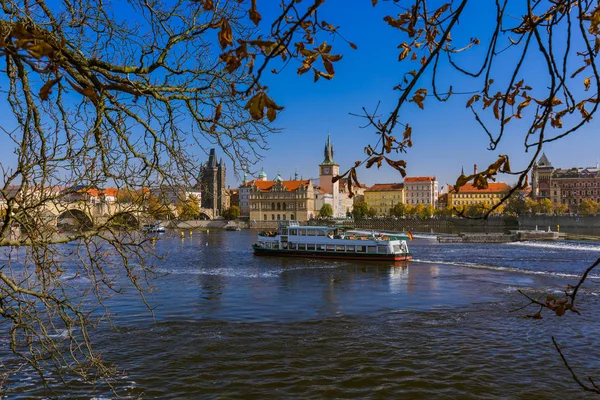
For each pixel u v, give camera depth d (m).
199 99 8.34
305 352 23.02
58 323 26.86
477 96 3.91
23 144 6.81
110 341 24.42
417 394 18.33
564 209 194.00
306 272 52.06
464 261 62.47
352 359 22.02
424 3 3.44
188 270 53.38
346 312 31.33
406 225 175.38
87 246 8.12
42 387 18.69
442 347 23.62
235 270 53.59
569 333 25.75
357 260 64.38
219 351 23.12
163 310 31.39
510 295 36.94
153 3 7.86
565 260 62.59
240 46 3.14
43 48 3.10
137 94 4.52
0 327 25.03
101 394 18.30
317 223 169.12
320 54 3.27
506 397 17.98
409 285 42.47
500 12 3.03
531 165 3.36
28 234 7.10
